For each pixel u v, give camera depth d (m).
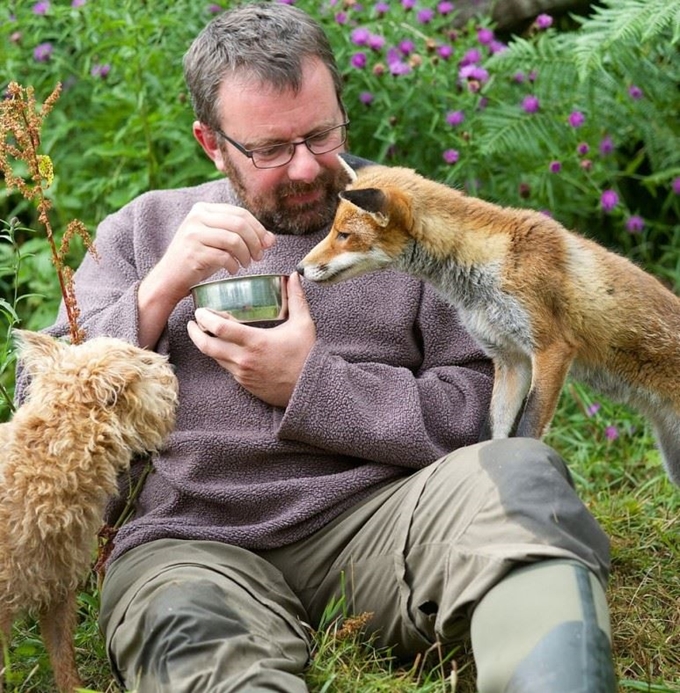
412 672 2.45
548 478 2.33
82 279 2.71
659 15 3.11
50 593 2.44
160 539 2.49
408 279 2.66
